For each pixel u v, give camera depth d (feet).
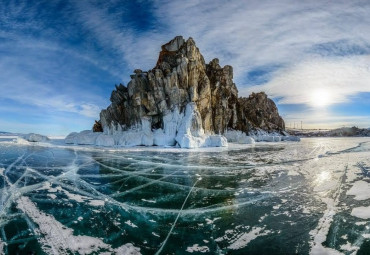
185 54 127.44
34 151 87.66
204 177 49.06
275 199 34.68
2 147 99.40
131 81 125.49
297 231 24.45
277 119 212.02
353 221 26.53
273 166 60.95
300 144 139.54
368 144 137.90
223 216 28.84
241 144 136.15
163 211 30.76
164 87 119.75
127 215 29.43
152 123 120.47
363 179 45.29
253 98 207.51
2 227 25.99
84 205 32.83
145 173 52.65
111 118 127.24
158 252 20.99
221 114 140.56
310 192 37.76
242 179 47.19
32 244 22.43
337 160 70.44
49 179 46.65
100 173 52.34
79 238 23.59
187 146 104.73
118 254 20.71
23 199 34.99
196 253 20.74
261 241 22.61
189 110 114.21
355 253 20.26
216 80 144.66
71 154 80.89
